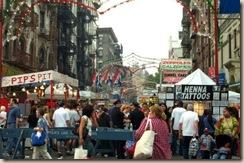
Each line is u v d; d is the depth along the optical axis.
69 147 18.09
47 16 51.31
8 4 36.06
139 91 68.81
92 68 88.06
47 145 15.11
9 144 16.09
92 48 94.25
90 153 14.48
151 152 9.15
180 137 15.96
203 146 14.86
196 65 56.78
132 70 54.66
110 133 15.59
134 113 16.75
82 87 76.31
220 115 18.81
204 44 47.66
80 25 74.50
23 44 42.44
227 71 32.47
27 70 43.56
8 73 37.12
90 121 14.25
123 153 15.92
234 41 30.20
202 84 19.69
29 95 27.73
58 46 58.19
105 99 40.00
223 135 8.94
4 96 28.23
